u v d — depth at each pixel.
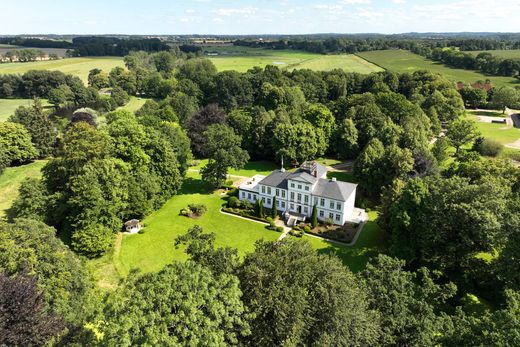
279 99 147.75
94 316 29.17
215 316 27.27
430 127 120.69
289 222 78.00
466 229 53.34
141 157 80.88
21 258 41.09
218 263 34.75
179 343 25.31
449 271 56.72
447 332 32.28
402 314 34.09
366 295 35.97
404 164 81.38
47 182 72.50
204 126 124.25
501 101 170.12
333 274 33.56
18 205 67.56
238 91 170.50
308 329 30.72
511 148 115.69
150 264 63.38
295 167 113.75
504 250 48.34
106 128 87.25
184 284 28.45
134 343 24.44
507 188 65.81
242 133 123.38
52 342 30.72
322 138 114.69
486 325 29.03
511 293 33.97
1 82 184.25
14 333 27.97
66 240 66.38
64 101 174.50
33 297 30.80
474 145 114.12
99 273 60.22
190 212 82.75
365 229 75.19
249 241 71.25
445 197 56.19
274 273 32.53
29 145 102.00
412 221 58.94
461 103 148.25
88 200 63.94
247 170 113.12
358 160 90.56
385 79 171.50
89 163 69.62
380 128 110.69
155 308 27.17
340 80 176.75
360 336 30.64
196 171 111.88
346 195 77.00
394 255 59.56
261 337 29.55
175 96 155.00
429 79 171.25
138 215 79.69
